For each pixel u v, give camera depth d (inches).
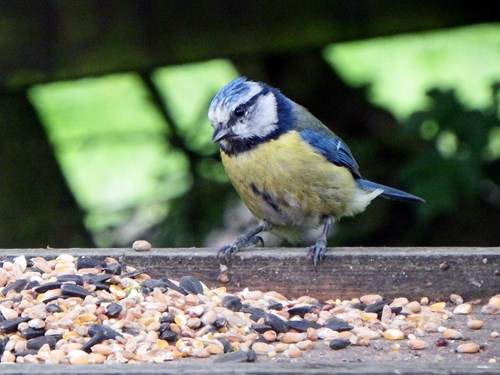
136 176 635.5
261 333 287.3
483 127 476.7
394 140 526.3
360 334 286.4
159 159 577.9
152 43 496.1
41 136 556.4
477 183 468.8
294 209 377.7
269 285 333.7
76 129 622.8
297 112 378.9
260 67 552.4
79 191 609.0
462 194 468.8
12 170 548.4
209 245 532.1
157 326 282.8
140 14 494.6
